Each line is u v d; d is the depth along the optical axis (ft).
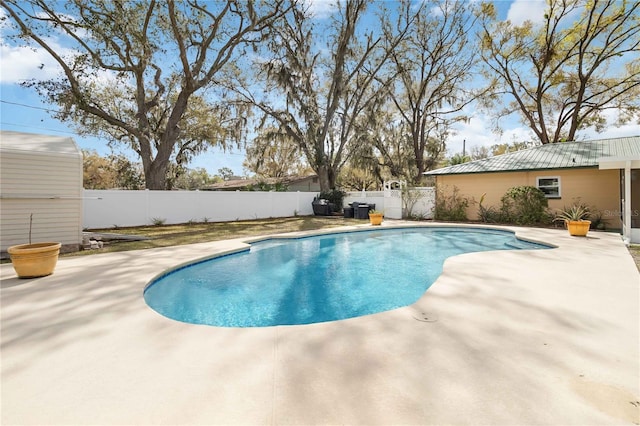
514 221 40.91
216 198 47.57
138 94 49.16
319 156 65.62
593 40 57.47
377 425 5.52
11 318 10.70
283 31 60.70
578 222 28.99
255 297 16.05
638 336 8.97
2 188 21.47
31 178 22.49
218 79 59.36
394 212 52.49
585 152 39.86
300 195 59.47
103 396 6.46
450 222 44.55
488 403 6.08
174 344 8.84
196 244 27.02
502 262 18.79
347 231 36.22
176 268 19.27
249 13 47.83
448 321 10.19
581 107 62.44
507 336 9.04
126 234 31.81
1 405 6.17
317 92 70.85
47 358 8.05
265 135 68.13
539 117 64.34
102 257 21.38
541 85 63.00
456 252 26.58
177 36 43.68
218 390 6.62
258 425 5.55
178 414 5.88
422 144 78.38
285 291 16.98
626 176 27.89
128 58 45.98
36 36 38.86
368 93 73.61
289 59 62.08
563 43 58.85
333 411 5.90
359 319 10.52
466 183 46.98
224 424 5.59
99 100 54.44
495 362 7.61
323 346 8.61
